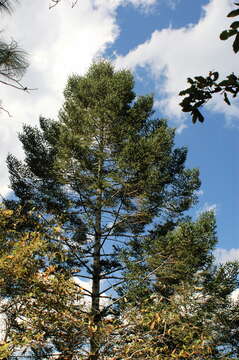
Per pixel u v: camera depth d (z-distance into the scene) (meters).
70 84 13.55
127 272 9.57
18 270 4.45
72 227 10.70
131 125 11.78
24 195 11.09
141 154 9.85
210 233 8.91
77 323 5.04
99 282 9.75
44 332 4.70
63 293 4.98
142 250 10.54
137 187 10.38
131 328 5.36
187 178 11.30
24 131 12.18
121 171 10.11
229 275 8.60
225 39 2.15
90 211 10.84
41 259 5.24
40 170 11.53
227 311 8.09
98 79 13.31
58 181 11.37
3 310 4.59
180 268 8.84
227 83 2.40
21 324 4.70
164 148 10.66
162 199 11.04
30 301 4.75
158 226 11.37
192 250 8.86
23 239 4.89
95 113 11.45
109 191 10.77
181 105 2.53
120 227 11.44
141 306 5.92
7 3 4.10
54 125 12.91
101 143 11.80
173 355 4.97
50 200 10.87
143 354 5.22
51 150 12.06
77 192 11.43
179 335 5.50
